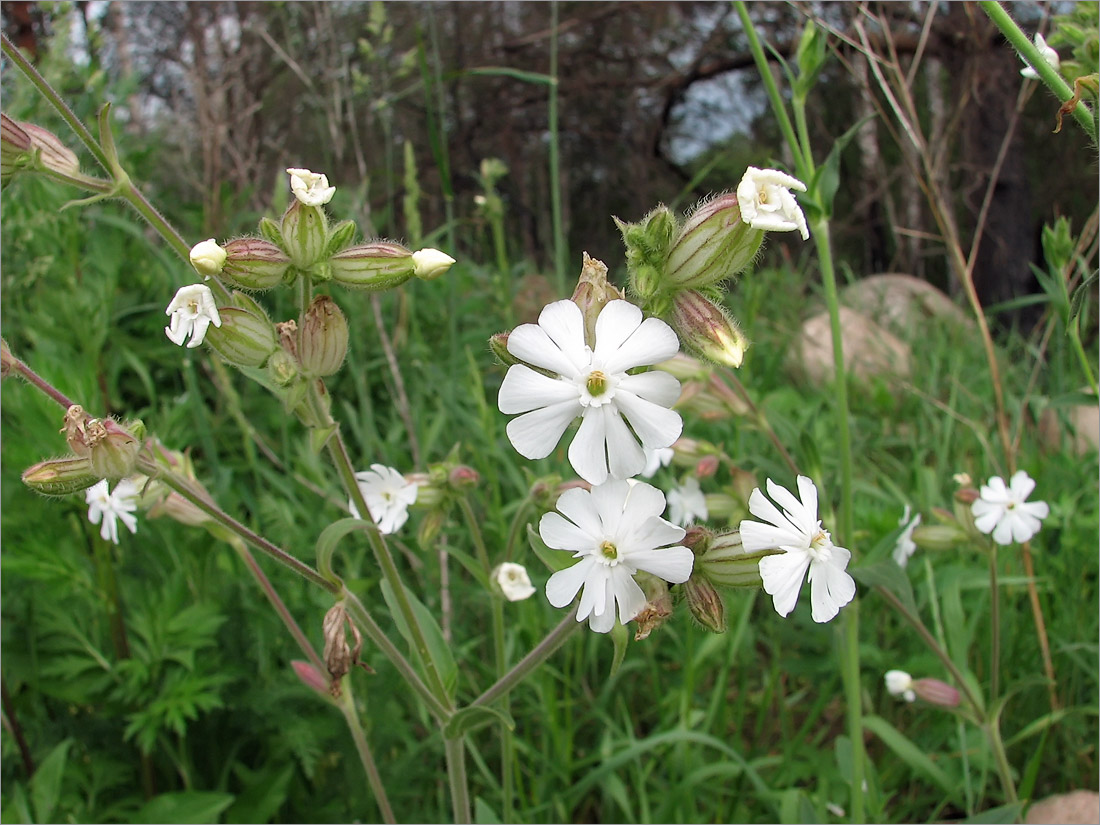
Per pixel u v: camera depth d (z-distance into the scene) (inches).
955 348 23.8
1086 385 18.6
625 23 49.7
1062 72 10.1
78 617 10.9
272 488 15.2
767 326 25.2
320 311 7.3
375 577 13.3
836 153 10.6
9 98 18.3
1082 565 13.3
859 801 9.8
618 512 6.1
